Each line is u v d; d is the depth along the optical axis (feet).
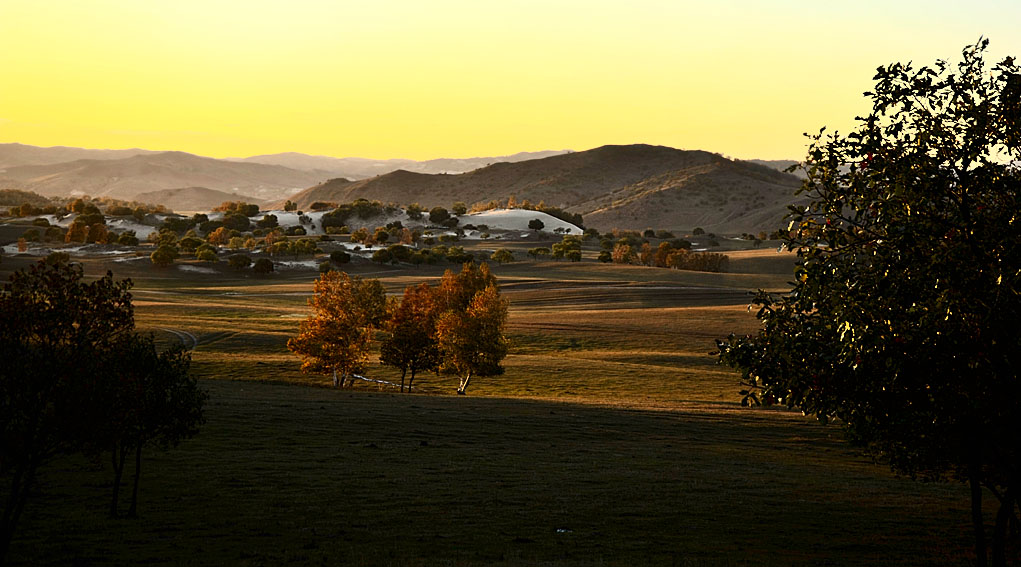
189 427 92.27
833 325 56.70
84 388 71.15
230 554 77.87
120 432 78.28
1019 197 50.88
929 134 52.42
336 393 212.43
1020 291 48.88
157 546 80.23
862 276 54.39
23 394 69.62
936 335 52.75
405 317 253.65
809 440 157.69
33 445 71.46
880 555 82.07
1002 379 52.75
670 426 168.55
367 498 102.47
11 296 70.95
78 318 72.90
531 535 88.22
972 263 50.55
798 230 57.82
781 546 85.51
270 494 102.68
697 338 347.77
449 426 157.38
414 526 90.63
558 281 616.39
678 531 91.20
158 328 341.41
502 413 177.58
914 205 52.80
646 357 307.99
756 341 62.44
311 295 568.41
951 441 60.39
